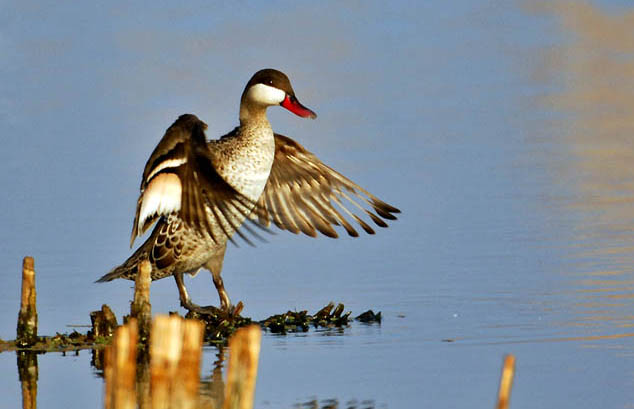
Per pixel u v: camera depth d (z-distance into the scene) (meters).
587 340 10.24
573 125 21.23
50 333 11.50
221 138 11.95
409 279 12.83
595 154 19.19
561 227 14.88
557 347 10.08
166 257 11.50
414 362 9.85
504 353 10.00
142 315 11.10
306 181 12.93
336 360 10.04
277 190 12.89
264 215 12.07
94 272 13.84
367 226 13.00
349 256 14.12
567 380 9.16
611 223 15.05
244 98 12.07
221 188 10.55
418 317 11.38
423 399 8.82
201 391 9.15
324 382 9.35
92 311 11.99
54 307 12.45
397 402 8.75
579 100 23.22
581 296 11.72
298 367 9.83
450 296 12.02
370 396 8.91
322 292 12.61
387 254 14.07
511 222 15.25
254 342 6.50
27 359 10.58
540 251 13.70
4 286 13.23
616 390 8.87
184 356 6.55
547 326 10.74
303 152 12.78
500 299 11.79
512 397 8.80
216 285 11.88
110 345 11.02
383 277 13.02
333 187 12.94
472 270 13.05
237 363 6.55
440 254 13.86
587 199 16.45
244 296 12.75
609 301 11.49
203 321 11.61
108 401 7.02
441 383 9.24
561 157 18.95
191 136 10.62
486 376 9.39
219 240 11.59
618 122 21.41
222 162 11.61
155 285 13.66
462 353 10.06
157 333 6.51
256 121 11.99
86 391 9.48
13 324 11.88
